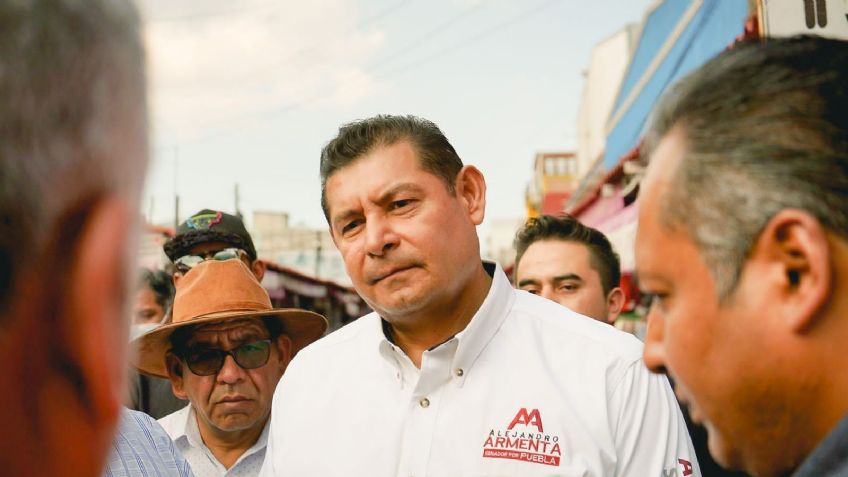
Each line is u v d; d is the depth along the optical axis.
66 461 0.49
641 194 0.84
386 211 1.77
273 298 16.42
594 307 3.18
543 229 3.34
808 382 0.73
